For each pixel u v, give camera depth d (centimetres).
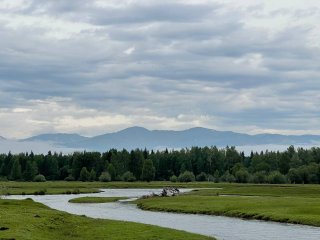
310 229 6169
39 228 5281
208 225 6669
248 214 7925
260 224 6794
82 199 12888
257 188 16025
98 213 8956
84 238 4931
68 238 4869
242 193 14450
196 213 8819
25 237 4391
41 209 7462
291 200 10025
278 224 6800
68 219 6388
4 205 7894
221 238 5316
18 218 5797
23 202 8562
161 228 5709
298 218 7038
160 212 9194
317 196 12538
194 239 4984
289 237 5400
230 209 8712
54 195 16175
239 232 5862
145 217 8019
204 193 14575
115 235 5153
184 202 10575
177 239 4959
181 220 7450
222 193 14700
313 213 7556
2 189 16375
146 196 13450
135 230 5525
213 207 9144
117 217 8038
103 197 13888
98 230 5509
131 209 10038
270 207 8638
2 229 4938
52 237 4797
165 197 12725
